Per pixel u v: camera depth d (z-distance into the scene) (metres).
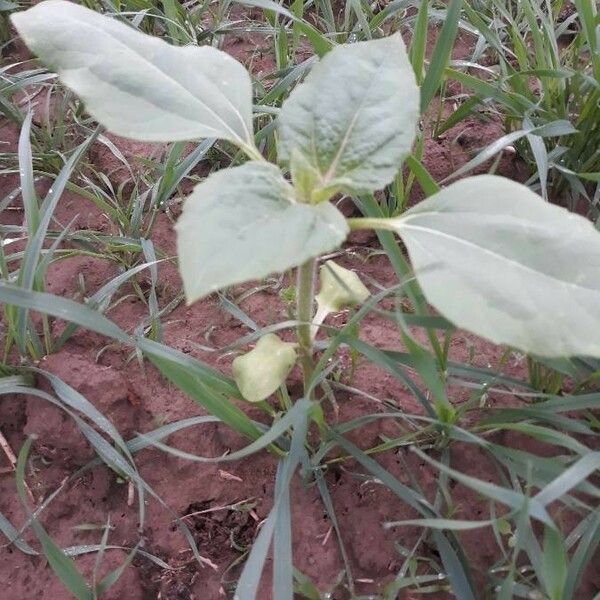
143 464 0.23
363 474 0.22
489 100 0.32
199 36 0.34
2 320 0.26
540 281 0.14
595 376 0.21
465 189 0.16
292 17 0.27
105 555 0.21
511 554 0.21
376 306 0.27
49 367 0.23
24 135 0.26
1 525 0.22
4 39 0.37
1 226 0.27
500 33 0.35
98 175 0.30
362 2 0.35
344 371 0.24
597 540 0.18
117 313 0.27
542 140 0.27
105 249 0.28
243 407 0.23
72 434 0.22
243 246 0.14
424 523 0.17
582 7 0.27
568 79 0.30
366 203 0.22
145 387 0.24
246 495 0.22
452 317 0.14
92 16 0.19
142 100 0.18
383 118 0.18
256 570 0.17
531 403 0.23
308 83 0.18
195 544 0.21
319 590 0.20
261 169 0.15
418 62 0.26
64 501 0.22
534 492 0.21
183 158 0.31
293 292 0.25
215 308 0.27
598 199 0.27
